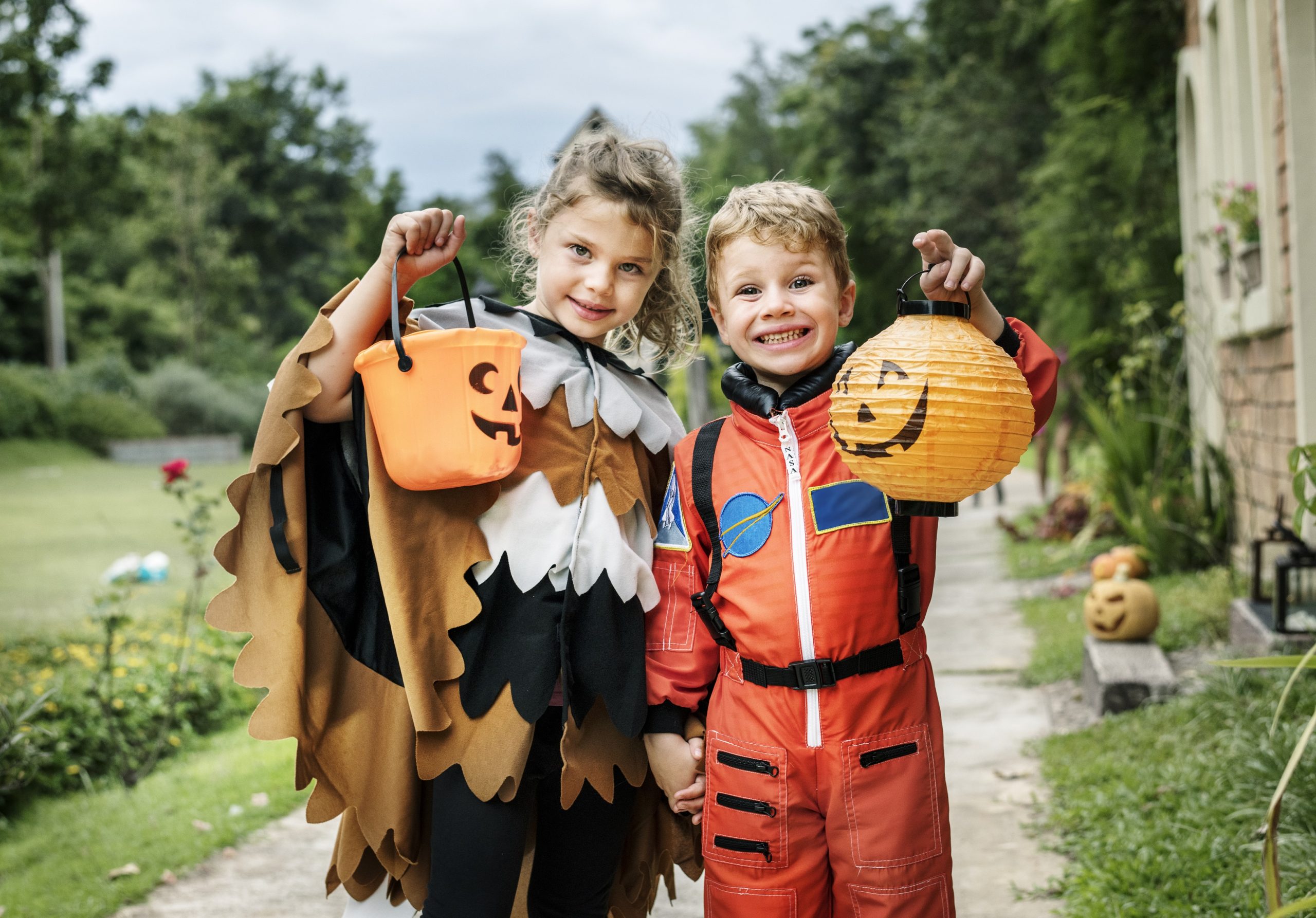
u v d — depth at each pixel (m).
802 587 1.90
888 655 1.91
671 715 2.03
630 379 2.24
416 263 1.86
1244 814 3.10
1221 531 7.34
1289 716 3.72
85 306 47.09
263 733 1.83
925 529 1.97
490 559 1.94
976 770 4.32
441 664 1.89
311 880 3.63
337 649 1.97
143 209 46.09
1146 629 5.13
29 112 34.94
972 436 1.58
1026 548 10.43
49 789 4.92
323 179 63.03
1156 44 9.66
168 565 11.32
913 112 26.61
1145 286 10.02
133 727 5.38
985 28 24.11
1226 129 6.80
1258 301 5.84
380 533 1.87
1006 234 23.64
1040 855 3.39
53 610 9.24
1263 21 5.55
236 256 58.12
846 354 2.05
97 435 33.44
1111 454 8.66
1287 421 5.73
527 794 1.94
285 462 1.88
